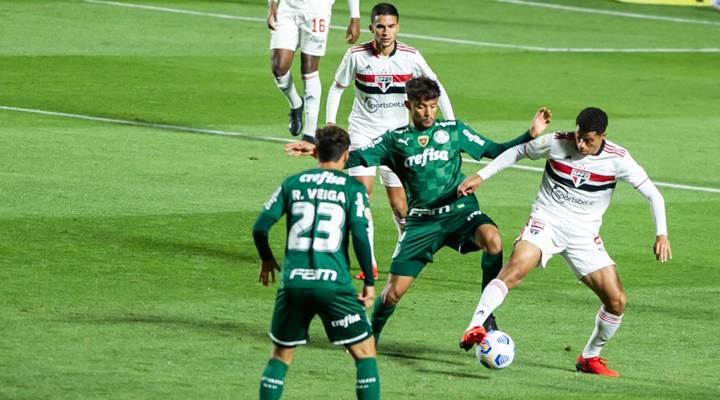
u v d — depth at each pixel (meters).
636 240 43.53
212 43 83.56
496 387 28.31
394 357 30.31
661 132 64.44
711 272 39.81
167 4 98.31
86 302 33.12
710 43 99.81
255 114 63.31
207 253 38.91
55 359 28.36
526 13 109.94
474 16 106.00
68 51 77.31
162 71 73.25
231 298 34.38
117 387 26.64
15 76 69.00
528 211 46.91
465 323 33.47
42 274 35.44
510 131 62.22
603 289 29.66
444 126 30.69
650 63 88.38
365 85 38.84
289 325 24.98
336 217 24.91
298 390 27.20
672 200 50.06
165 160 52.06
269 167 52.06
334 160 25.52
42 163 49.81
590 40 97.25
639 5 118.38
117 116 60.56
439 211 30.61
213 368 28.36
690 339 32.94
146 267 36.94
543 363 30.50
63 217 41.81
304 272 24.73
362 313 25.02
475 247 30.80
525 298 36.28
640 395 28.14
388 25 38.28
